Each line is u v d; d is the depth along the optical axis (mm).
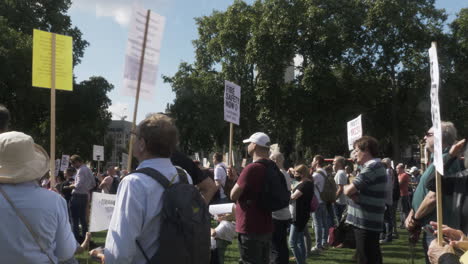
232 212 4773
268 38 30922
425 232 3822
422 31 30062
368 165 4629
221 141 37906
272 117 32062
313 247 8672
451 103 29688
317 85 29766
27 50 27438
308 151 36031
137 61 3537
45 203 2342
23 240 2256
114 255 2105
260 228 4410
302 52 31781
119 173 17516
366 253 4590
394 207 10391
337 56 30797
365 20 30234
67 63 3711
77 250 2799
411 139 34188
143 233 2174
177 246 2115
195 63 38781
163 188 2232
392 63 31641
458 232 2615
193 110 35750
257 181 4383
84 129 33438
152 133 2385
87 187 9359
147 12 3598
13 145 2295
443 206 3377
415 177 17219
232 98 6699
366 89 30391
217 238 4645
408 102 31297
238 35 34594
